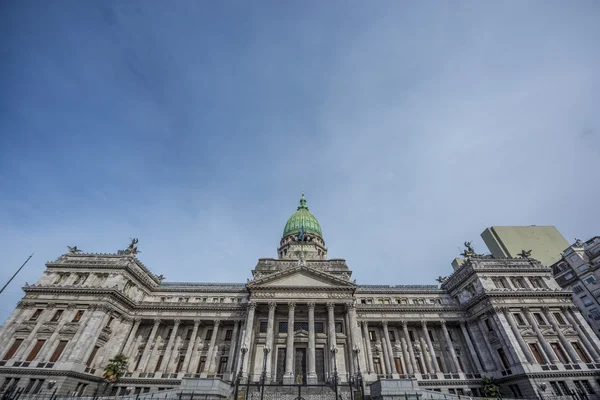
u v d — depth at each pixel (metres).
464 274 69.44
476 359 61.53
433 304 71.25
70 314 57.12
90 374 53.03
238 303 66.06
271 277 63.62
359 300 72.31
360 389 46.84
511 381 53.88
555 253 82.06
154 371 60.31
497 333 58.31
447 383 57.94
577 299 74.56
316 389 46.75
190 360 61.09
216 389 39.72
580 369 51.66
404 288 75.81
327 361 57.41
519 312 59.75
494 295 61.00
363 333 65.75
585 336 56.94
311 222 99.50
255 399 43.41
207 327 66.88
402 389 39.75
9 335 55.19
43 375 49.06
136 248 70.75
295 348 60.12
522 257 71.31
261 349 59.72
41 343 54.53
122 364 55.16
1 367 50.00
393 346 66.19
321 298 61.16
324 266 72.19
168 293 73.12
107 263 65.06
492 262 68.44
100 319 56.72
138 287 69.25
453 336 67.44
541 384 49.31
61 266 64.25
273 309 59.97
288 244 90.62
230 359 59.94
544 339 55.75
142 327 66.94
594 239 75.88
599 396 48.94
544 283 64.62
